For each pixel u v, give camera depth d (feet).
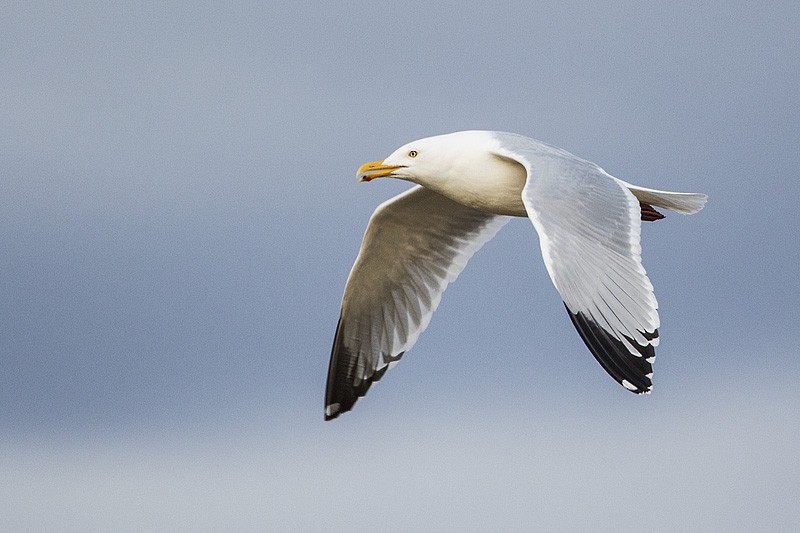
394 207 43.45
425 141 41.68
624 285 35.47
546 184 37.24
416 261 44.98
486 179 41.06
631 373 34.50
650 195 40.98
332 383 46.47
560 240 35.76
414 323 45.52
